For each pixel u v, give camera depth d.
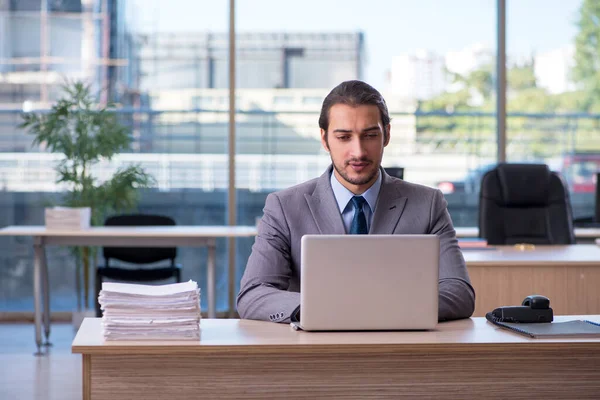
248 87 6.64
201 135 6.63
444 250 2.61
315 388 2.12
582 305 4.07
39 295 5.27
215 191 6.67
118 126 6.20
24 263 6.57
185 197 6.64
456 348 2.12
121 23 6.56
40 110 6.54
